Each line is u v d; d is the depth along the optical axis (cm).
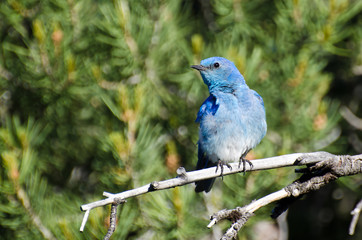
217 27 1367
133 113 1048
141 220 1066
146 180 1075
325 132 1098
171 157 1108
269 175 1087
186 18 1275
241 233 1123
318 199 1622
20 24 1200
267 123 1138
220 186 1208
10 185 980
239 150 1094
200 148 1141
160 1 1207
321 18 1146
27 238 1007
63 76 1134
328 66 1414
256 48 1165
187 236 1037
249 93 1090
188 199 1026
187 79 1214
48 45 1108
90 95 1206
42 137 1213
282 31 1177
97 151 1231
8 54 1238
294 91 1112
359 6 1133
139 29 1156
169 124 1252
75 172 1332
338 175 807
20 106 1284
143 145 1068
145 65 1195
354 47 1303
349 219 1573
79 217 1091
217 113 1080
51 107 1248
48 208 1040
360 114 1505
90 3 1194
